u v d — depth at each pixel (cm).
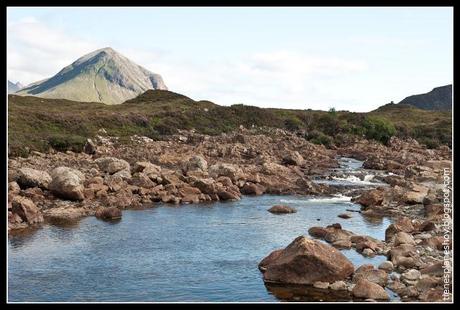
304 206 4103
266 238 2942
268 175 5350
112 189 4131
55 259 2462
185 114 10294
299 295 1934
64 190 3819
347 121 11650
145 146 7238
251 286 2062
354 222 3441
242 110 11312
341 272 2061
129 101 12588
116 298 1941
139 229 3139
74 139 6694
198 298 1934
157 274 2241
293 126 11112
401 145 9906
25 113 8006
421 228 2970
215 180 4756
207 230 3141
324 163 7012
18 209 3200
